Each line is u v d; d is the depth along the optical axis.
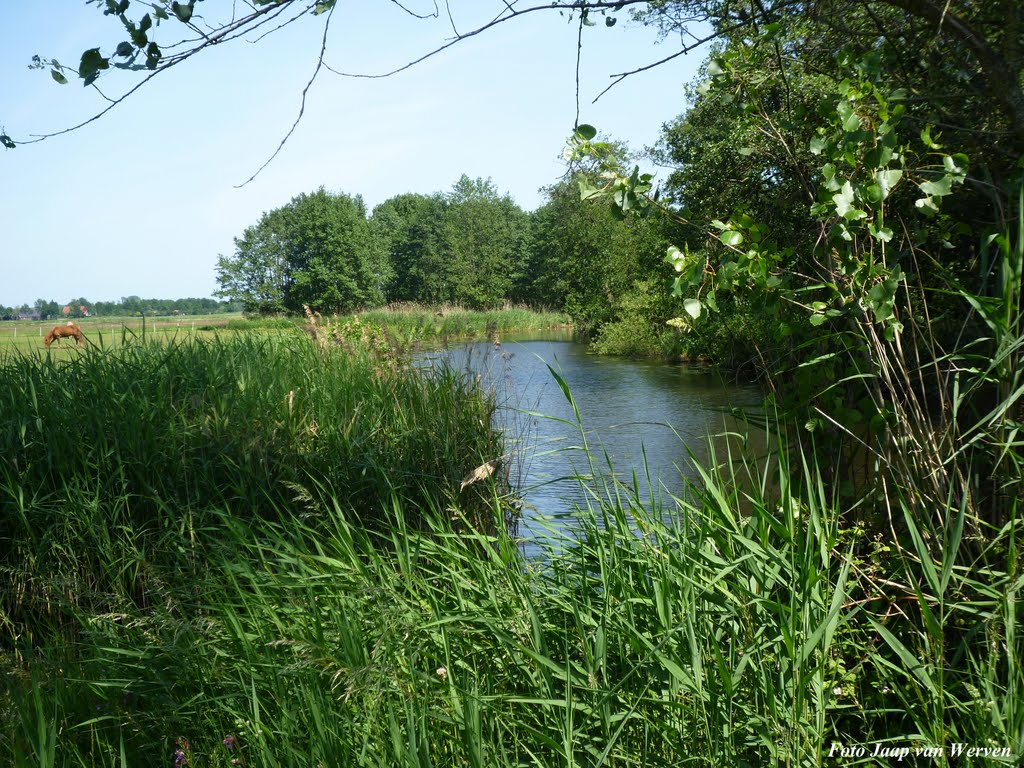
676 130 13.86
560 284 49.56
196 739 3.20
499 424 7.86
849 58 3.72
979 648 2.90
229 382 7.10
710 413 12.16
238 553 4.09
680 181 9.92
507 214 81.31
